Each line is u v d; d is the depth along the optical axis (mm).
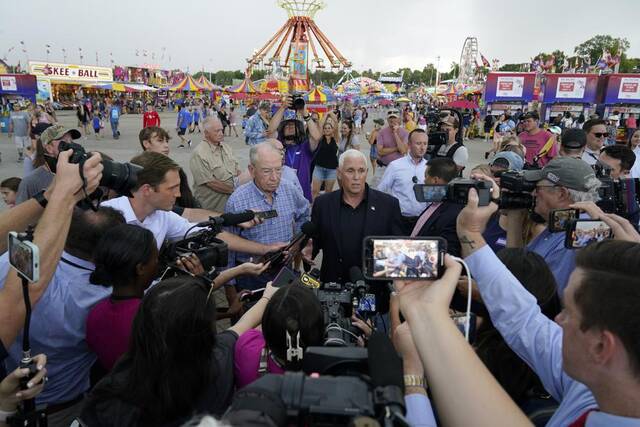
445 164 3455
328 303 1988
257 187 3396
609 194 2637
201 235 2473
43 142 3904
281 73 40188
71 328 1953
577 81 21906
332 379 918
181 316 1417
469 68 64125
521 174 2439
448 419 927
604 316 870
